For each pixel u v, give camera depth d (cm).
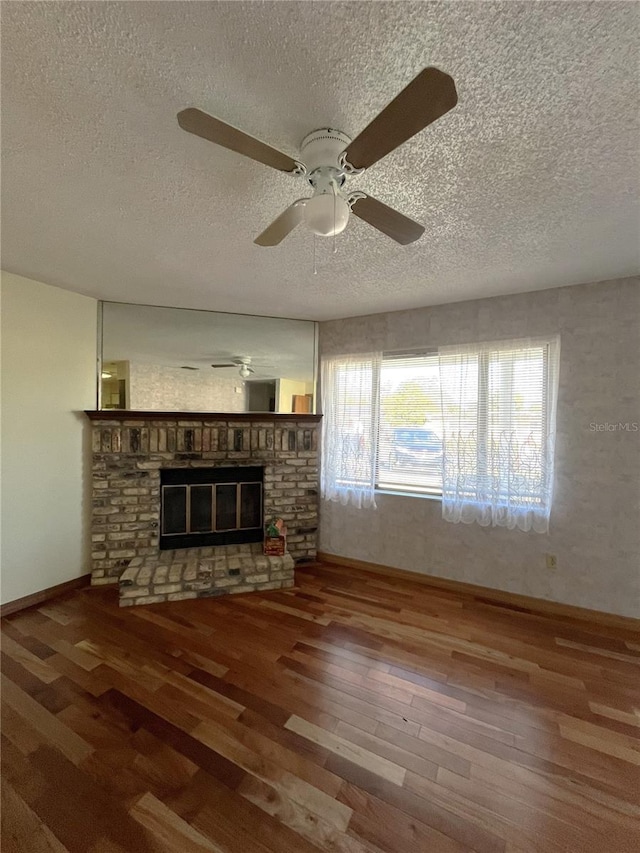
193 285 280
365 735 170
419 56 100
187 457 342
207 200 166
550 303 282
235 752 160
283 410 371
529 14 89
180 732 169
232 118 121
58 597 299
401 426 348
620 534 265
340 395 366
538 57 99
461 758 159
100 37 95
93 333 322
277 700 190
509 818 135
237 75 105
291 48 97
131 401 332
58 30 93
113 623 260
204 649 231
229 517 366
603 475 269
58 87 109
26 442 282
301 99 112
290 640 242
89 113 118
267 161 116
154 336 337
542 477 284
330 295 299
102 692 193
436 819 135
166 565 314
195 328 347
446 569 324
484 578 309
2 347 268
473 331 310
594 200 164
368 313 351
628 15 88
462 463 310
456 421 313
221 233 197
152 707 184
